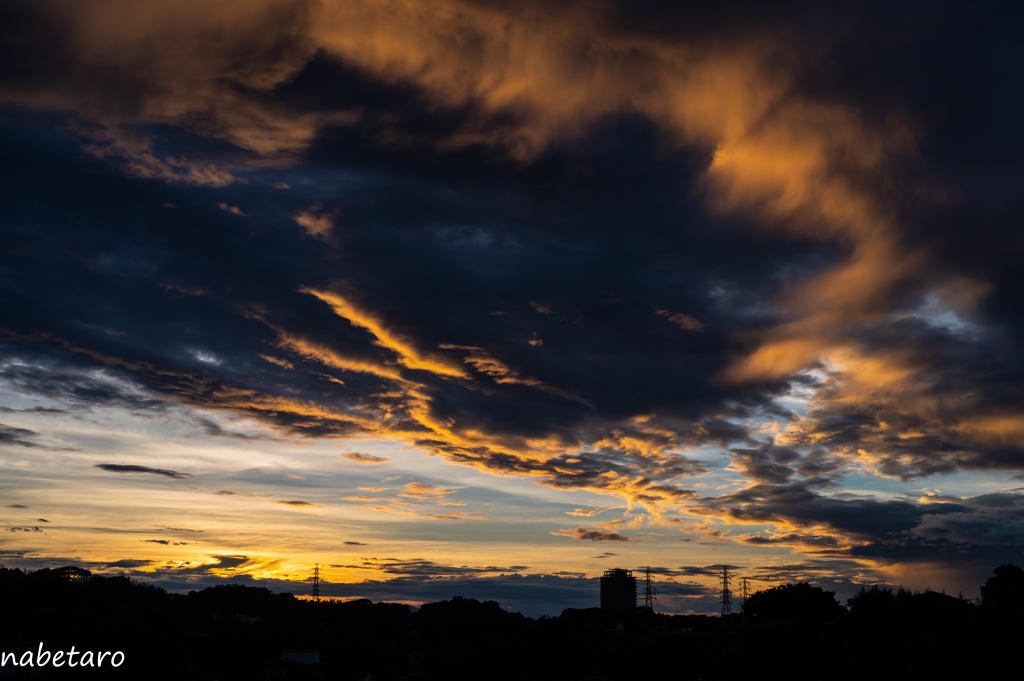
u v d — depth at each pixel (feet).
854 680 332.19
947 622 327.26
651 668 554.05
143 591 537.24
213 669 567.59
